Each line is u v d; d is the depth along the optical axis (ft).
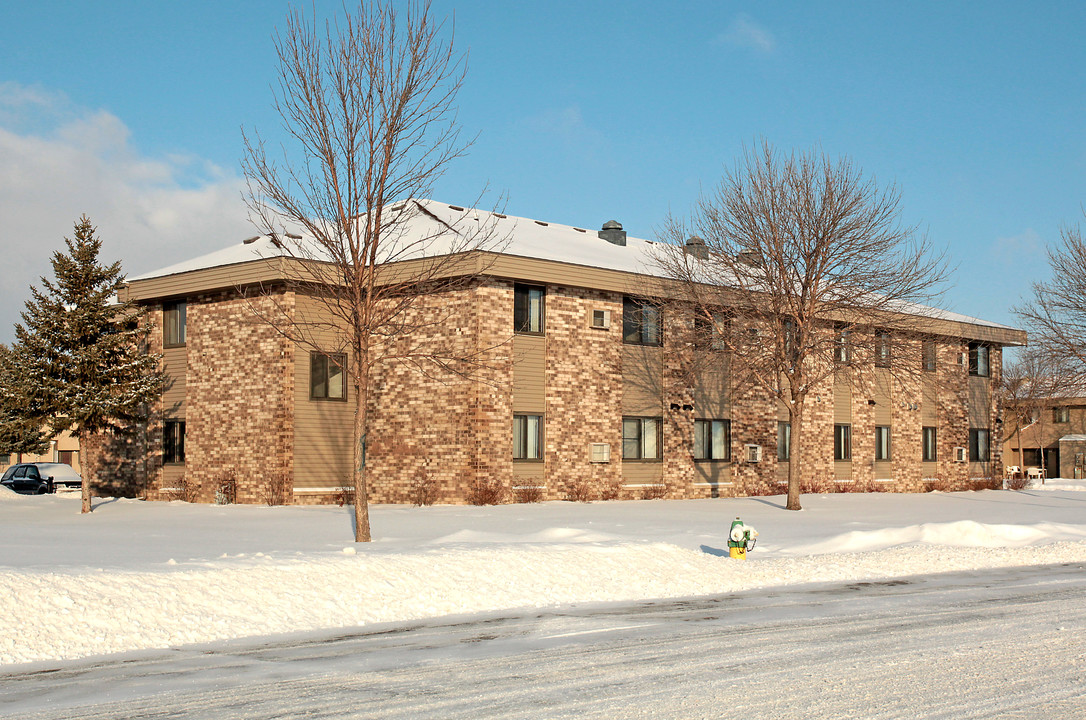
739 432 123.75
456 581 46.09
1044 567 60.75
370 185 62.34
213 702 26.66
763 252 104.58
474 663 31.71
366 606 41.52
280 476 99.45
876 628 38.29
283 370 99.60
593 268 106.73
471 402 98.17
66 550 55.62
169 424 111.34
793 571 55.52
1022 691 27.66
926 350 148.87
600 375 108.68
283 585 41.98
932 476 150.10
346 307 102.42
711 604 44.88
